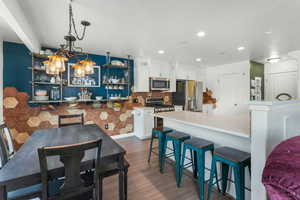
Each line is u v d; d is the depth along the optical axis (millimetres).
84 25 2141
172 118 2260
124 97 4176
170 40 2748
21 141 2980
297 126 1513
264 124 1167
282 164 566
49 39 2693
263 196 1183
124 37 2609
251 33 2414
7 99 2840
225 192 1780
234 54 3688
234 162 1381
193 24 2119
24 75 2973
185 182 2072
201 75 5430
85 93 3562
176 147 2057
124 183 1592
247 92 4453
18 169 1076
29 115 3051
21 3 1622
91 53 3641
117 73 4117
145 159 2768
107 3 1628
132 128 4344
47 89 3225
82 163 1182
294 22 2039
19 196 1153
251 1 1581
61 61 1660
